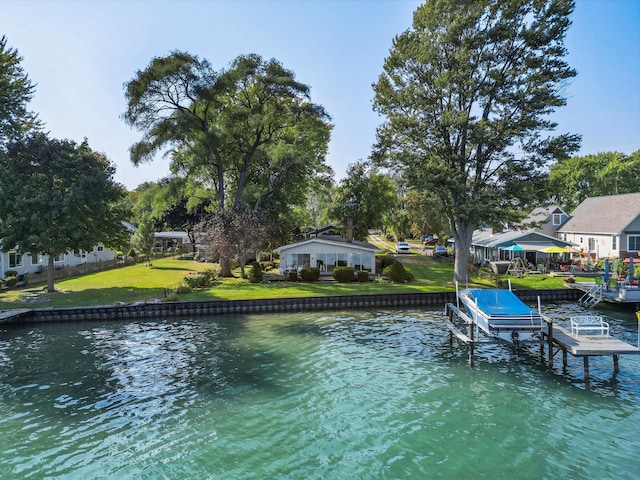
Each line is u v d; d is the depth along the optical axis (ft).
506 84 112.57
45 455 37.35
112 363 62.03
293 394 50.14
